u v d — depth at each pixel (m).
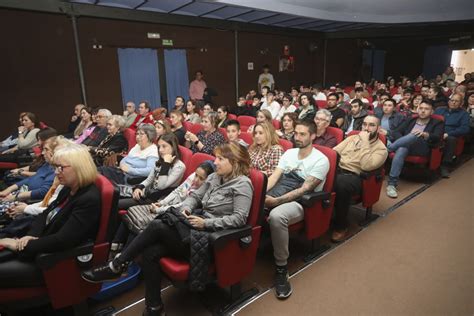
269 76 8.44
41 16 5.23
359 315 1.66
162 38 6.66
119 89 6.27
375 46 12.70
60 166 1.44
